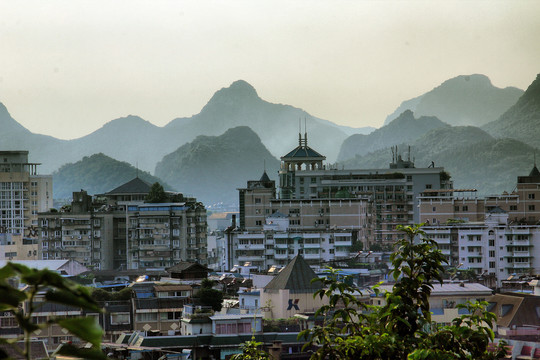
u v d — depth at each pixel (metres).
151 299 188.38
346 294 51.72
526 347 140.88
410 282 48.19
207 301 193.25
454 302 182.75
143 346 152.88
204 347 155.12
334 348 49.34
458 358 47.09
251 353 87.94
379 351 45.88
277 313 189.12
